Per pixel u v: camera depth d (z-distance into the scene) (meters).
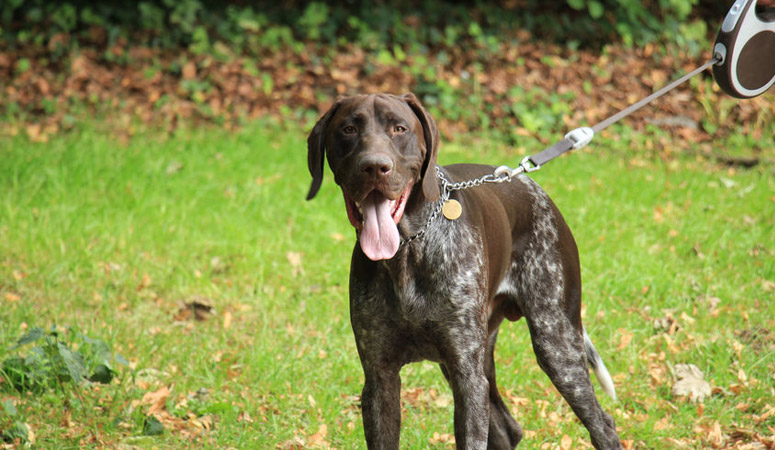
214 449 5.29
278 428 5.57
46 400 5.55
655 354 6.68
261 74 13.81
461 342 4.47
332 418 5.73
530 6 15.62
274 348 6.59
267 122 12.84
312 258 8.34
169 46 14.33
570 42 14.41
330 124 4.35
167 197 9.55
